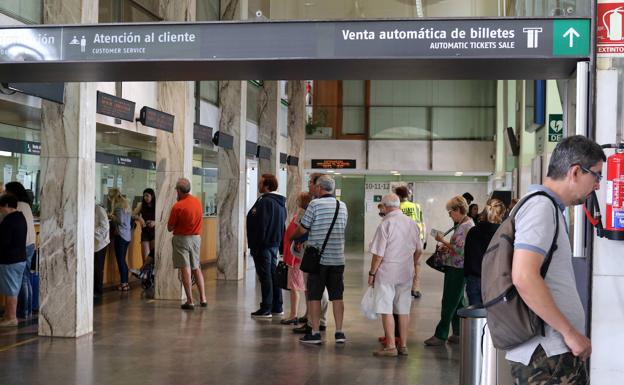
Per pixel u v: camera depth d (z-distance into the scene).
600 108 5.26
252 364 8.35
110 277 15.26
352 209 32.97
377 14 6.57
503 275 3.56
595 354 5.16
